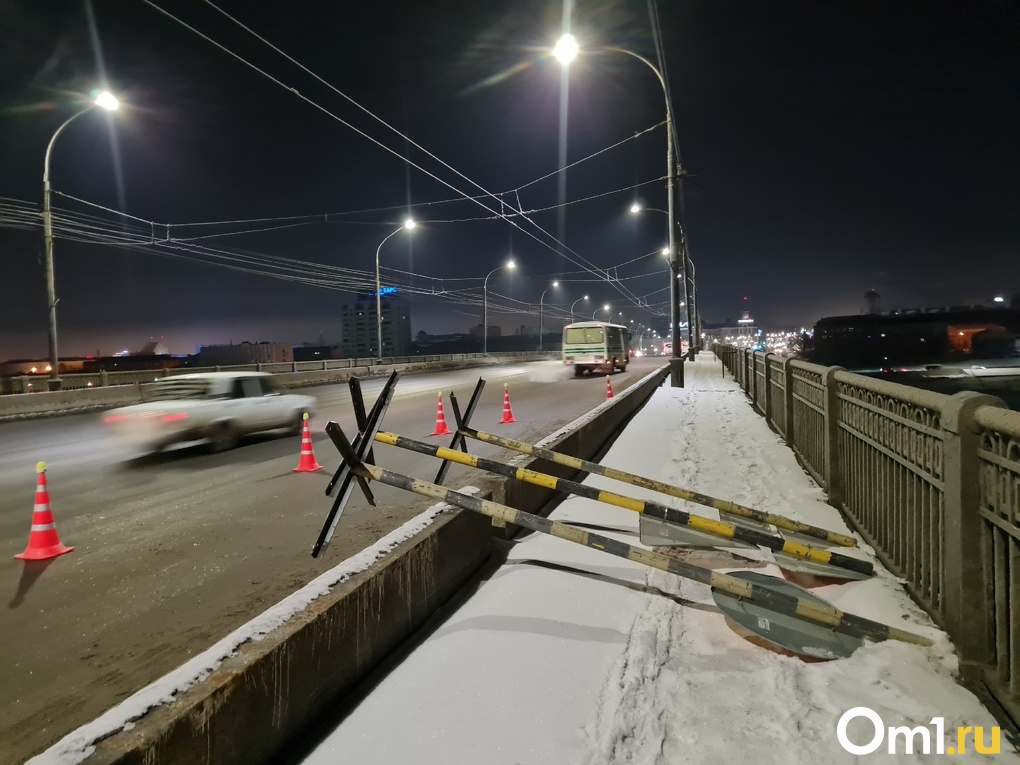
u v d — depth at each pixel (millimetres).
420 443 4645
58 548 5543
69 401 19594
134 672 3498
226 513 6832
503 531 5188
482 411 16828
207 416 10688
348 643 3041
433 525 4047
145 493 7871
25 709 3139
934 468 3387
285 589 4660
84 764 1845
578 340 33500
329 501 7277
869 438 4715
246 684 2402
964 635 2912
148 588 4715
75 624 4109
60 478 9023
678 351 20781
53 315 21297
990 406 2807
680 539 5117
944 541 3254
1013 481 2547
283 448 11258
